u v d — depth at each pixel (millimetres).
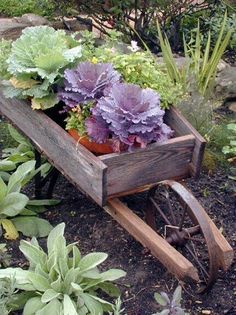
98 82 2240
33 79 2346
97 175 2021
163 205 2586
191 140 2184
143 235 2072
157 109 2141
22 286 2064
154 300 2191
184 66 3240
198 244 2426
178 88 2471
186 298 2201
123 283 2258
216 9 4176
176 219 2482
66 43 2490
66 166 2209
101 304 2111
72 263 2176
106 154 2156
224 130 3189
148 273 2305
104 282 2184
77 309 2053
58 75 2305
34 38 2398
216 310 2164
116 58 2373
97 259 2162
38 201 2621
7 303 2012
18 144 3135
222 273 2322
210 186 2834
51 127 2229
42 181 2641
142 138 2104
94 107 2188
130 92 2154
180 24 4117
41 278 2094
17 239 2475
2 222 2475
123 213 2135
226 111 3488
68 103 2252
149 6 3904
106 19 3988
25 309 2043
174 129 2318
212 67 3232
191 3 4191
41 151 2375
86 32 2648
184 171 2240
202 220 2062
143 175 2145
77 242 2312
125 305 2174
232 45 4117
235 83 3547
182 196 2082
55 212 2635
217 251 2059
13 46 2365
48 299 2021
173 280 2273
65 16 4199
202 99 3039
